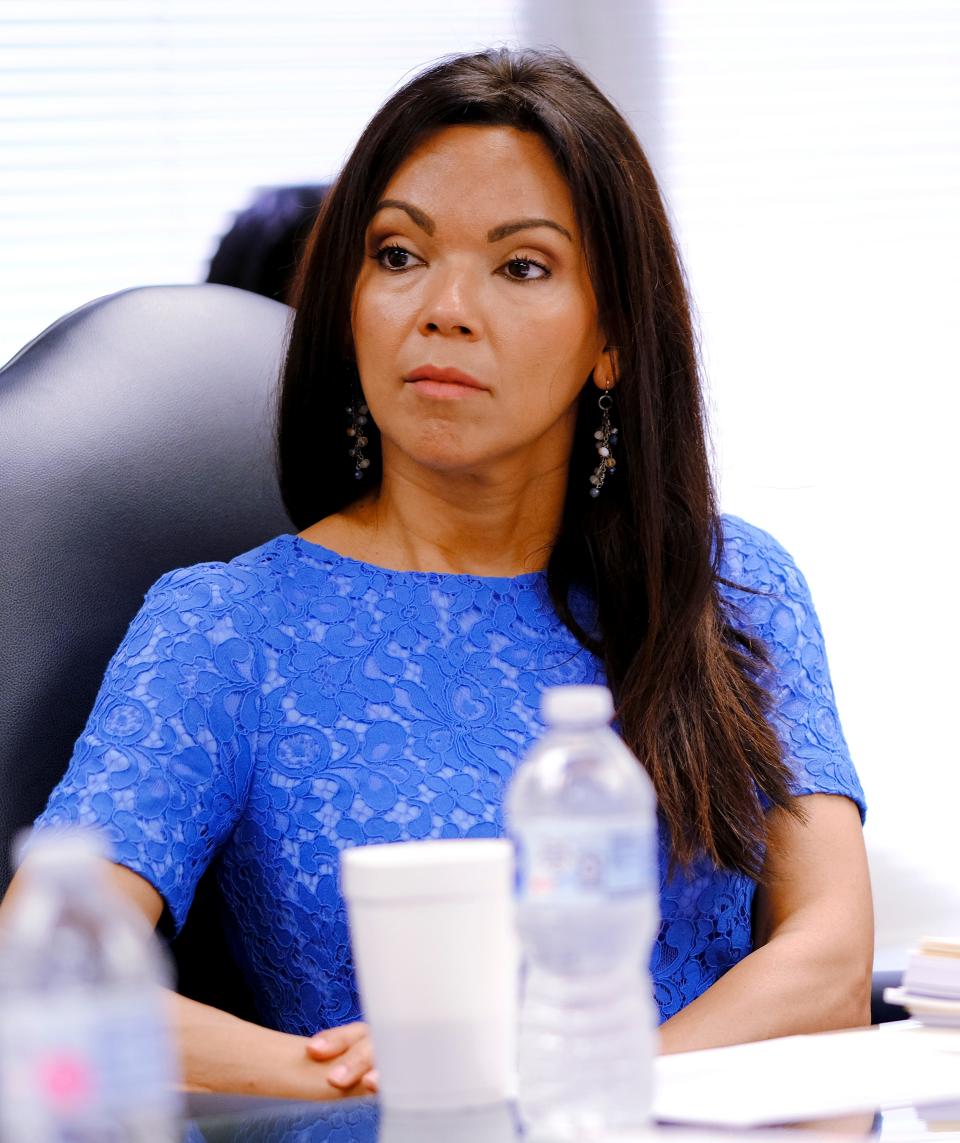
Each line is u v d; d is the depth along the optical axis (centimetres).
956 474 1262
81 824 556
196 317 723
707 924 630
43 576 634
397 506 661
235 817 605
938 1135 353
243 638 613
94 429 670
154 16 1186
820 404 1256
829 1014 578
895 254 1271
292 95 1205
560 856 339
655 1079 395
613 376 652
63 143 1173
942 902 1204
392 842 597
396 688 623
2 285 1164
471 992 357
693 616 635
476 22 1236
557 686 642
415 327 603
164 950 575
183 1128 387
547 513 668
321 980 600
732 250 1259
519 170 608
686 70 1260
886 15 1278
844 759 661
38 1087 251
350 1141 343
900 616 1249
